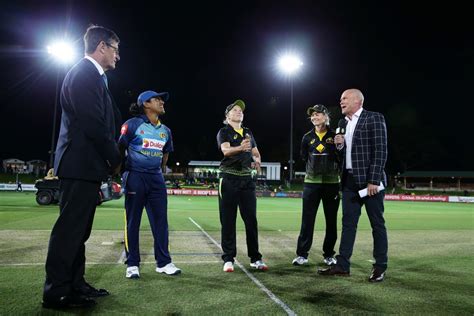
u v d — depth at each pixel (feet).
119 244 20.81
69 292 10.46
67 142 10.70
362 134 15.11
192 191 105.19
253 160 16.79
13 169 173.27
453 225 35.65
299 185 143.13
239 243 22.59
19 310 10.22
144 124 14.76
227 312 10.46
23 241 20.95
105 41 11.27
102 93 10.99
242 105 17.03
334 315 10.43
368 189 14.51
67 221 10.53
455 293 12.68
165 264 14.79
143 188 14.52
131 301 11.25
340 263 15.02
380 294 12.48
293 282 13.83
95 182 10.90
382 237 14.46
